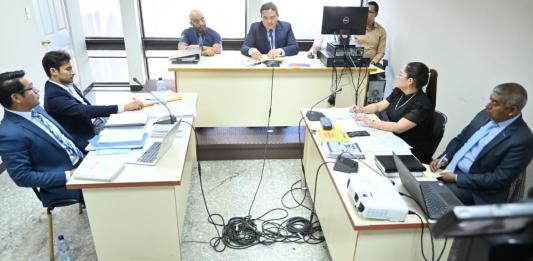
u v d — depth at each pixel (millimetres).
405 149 2086
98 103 4406
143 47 4680
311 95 3344
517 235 735
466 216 703
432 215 1511
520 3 2219
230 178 3002
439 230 769
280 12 4707
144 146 2008
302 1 4676
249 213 2559
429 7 3301
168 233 1898
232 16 4695
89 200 1753
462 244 911
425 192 1673
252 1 4488
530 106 2160
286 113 3408
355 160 1948
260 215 2541
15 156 1772
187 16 4613
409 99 2330
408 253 1596
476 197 1886
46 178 1807
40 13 3600
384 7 4359
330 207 1954
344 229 1702
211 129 3537
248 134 3449
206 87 3225
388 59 4305
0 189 2756
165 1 4512
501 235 742
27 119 1875
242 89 3260
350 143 2109
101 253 1929
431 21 3273
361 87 3348
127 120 2232
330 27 3045
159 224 1864
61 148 1971
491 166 1835
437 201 1606
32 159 1893
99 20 4562
